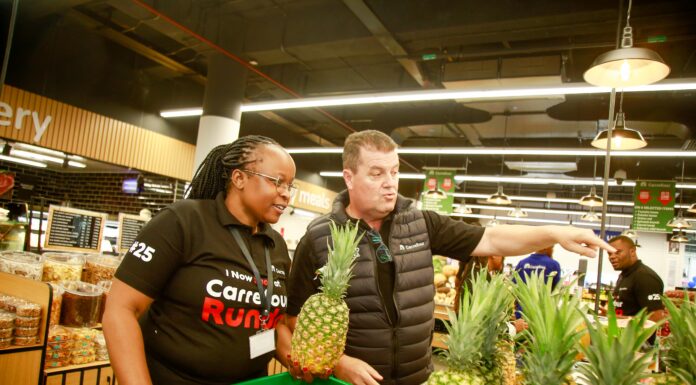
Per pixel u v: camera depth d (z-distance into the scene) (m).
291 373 1.37
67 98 8.77
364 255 1.92
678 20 6.51
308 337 1.30
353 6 6.71
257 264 1.63
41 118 8.34
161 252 1.45
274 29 8.61
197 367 1.45
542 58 7.92
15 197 10.55
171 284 1.50
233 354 1.50
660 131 10.90
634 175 14.43
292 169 1.66
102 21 8.68
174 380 1.45
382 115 12.36
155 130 10.52
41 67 8.34
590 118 10.22
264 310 1.59
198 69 10.57
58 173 12.10
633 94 9.93
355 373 1.46
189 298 1.47
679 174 14.19
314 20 8.33
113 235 6.32
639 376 0.92
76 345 2.62
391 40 7.67
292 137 15.28
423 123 12.00
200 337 1.47
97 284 3.17
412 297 1.93
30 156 9.36
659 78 2.97
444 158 17.72
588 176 14.80
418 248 2.04
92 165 10.43
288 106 8.59
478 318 1.21
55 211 3.81
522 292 1.12
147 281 1.42
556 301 1.08
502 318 1.31
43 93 8.38
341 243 1.43
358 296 1.87
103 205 11.40
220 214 1.61
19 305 2.42
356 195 1.96
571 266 20.42
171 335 1.47
